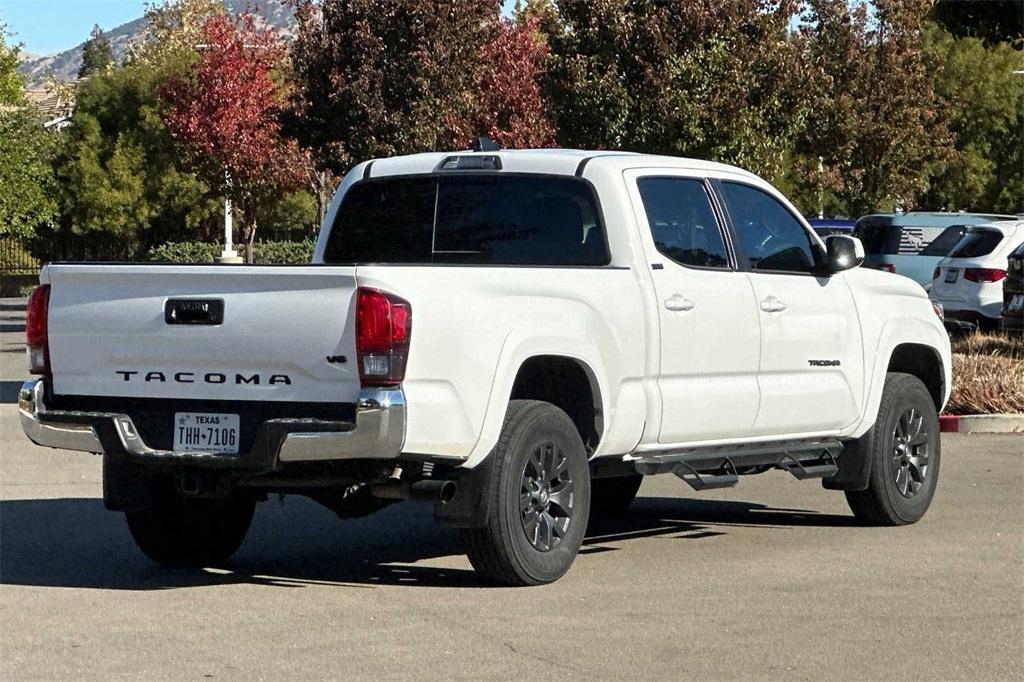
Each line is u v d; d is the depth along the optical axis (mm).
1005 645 7406
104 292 8617
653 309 9383
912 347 11531
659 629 7707
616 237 9430
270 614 8070
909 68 37250
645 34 23891
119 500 8930
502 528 8508
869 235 28656
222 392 8312
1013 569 9305
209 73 42188
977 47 53500
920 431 11195
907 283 11594
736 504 12102
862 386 10789
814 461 10727
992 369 17406
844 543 10273
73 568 9406
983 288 24641
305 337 8070
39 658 7133
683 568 9359
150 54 73500
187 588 8781
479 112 27359
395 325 7945
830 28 36250
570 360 8906
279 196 43344
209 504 9406
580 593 8578
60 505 11820
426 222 10109
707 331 9734
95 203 55969
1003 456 14578
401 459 8250
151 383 8508
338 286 8031
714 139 23984
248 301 8219
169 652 7242
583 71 24172
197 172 44406
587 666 6992
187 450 8398
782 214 10633
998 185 55531
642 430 9336
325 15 27062
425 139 26359
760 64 24391
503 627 7746
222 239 58188
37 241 58250
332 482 8391
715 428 9812
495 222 9859
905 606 8258
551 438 8766
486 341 8359
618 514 11672
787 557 9742
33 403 8797
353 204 10414
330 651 7254
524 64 27766
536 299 8703
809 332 10453
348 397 8039
